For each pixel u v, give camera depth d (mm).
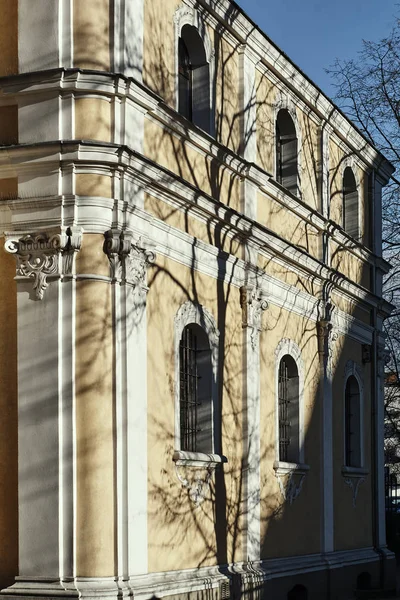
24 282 12516
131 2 13172
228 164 16078
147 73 13695
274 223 18031
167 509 13555
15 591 11938
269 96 18156
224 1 15766
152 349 13438
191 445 15039
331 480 20250
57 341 12273
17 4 13031
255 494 16406
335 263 21359
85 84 12570
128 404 12461
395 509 31984
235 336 16234
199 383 15266
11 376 12547
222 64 16281
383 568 22750
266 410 17297
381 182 25000
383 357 24312
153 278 13602
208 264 15312
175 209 14359
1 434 12516
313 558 19062
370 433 23391
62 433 12164
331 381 20641
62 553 11984
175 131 14367
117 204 12586
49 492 12094
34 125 12688
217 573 14922
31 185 12609
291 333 18766
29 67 12773
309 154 20188
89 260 12406
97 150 12469
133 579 12289
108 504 12180
